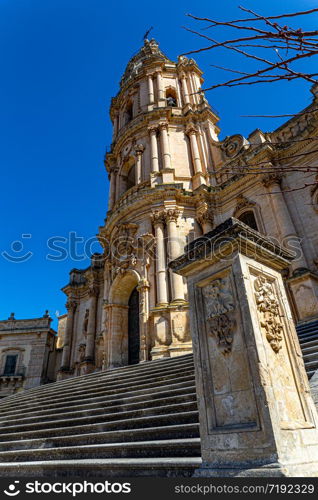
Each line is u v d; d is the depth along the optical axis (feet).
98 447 19.99
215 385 13.67
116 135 106.93
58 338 145.18
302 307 47.50
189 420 20.49
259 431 11.45
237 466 11.43
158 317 58.54
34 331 124.88
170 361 42.78
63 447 22.18
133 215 73.87
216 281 15.43
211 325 14.80
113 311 69.82
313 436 12.42
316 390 16.67
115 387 37.09
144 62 104.06
